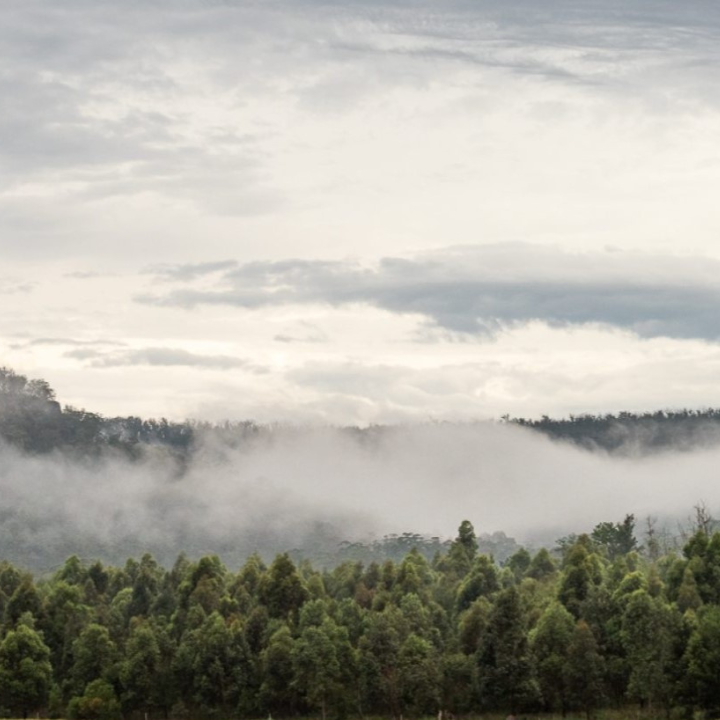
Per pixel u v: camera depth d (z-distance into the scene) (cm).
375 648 19612
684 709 17612
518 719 18712
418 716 19200
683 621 18275
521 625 19100
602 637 19712
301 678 19525
